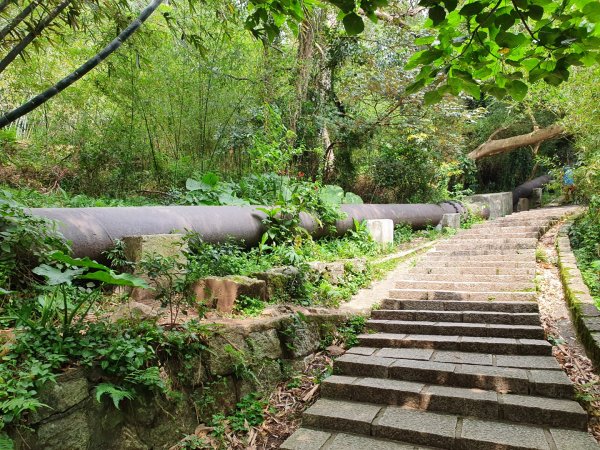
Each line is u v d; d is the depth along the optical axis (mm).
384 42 11320
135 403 2701
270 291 4637
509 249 7418
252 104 9109
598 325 3928
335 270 5762
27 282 3344
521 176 17688
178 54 8047
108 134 8398
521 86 2172
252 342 3564
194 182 7230
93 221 4137
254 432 3156
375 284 6188
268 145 8492
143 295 3854
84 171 8172
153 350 2779
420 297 5398
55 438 2309
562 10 1890
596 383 3350
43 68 8305
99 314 3268
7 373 2295
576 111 7473
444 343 4129
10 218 3232
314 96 11625
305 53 10297
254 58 9141
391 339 4285
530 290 5375
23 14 3691
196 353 3137
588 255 6766
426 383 3498
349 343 4379
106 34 7133
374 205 9656
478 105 15375
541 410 2908
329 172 12016
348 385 3465
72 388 2432
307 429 3115
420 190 12250
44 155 8289
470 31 2098
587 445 2605
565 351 3941
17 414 2113
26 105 3684
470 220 11305
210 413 3158
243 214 6066
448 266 6746
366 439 2932
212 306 4078
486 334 4316
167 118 8570
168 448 2836
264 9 2480
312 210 7543
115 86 7945
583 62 2027
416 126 11188
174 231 4277
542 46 2021
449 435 2781
